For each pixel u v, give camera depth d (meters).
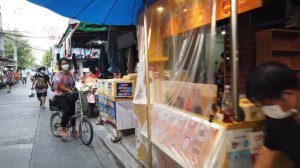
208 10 2.89
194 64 3.19
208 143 2.48
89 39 10.65
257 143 2.37
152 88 4.07
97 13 4.43
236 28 2.24
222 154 2.31
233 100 2.36
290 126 1.57
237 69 2.29
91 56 12.38
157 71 4.04
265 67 1.55
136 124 4.71
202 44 3.05
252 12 3.75
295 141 1.54
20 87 30.33
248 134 2.36
